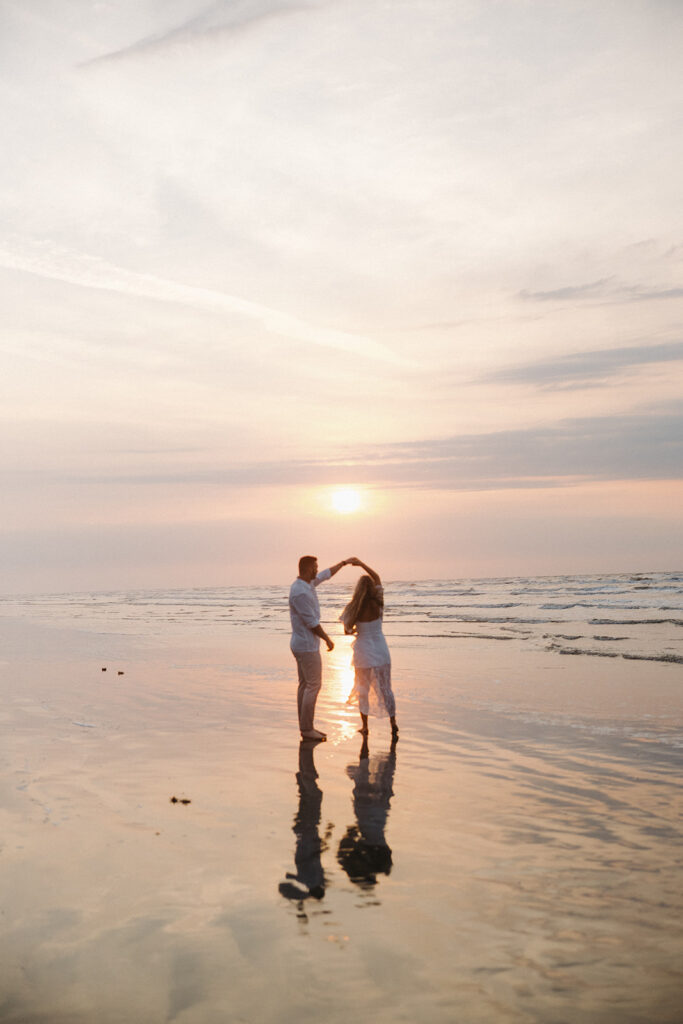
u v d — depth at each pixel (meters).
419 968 3.51
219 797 6.39
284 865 4.81
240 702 11.43
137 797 6.39
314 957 3.62
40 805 6.16
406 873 4.66
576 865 4.74
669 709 9.80
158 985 3.38
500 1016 3.10
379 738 8.84
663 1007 3.14
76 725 9.66
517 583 73.94
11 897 4.34
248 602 56.41
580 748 7.94
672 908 4.09
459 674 13.73
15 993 3.33
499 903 4.20
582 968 3.48
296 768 7.42
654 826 5.44
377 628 9.32
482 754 7.85
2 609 57.41
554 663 14.77
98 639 23.45
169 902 4.25
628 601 35.53
